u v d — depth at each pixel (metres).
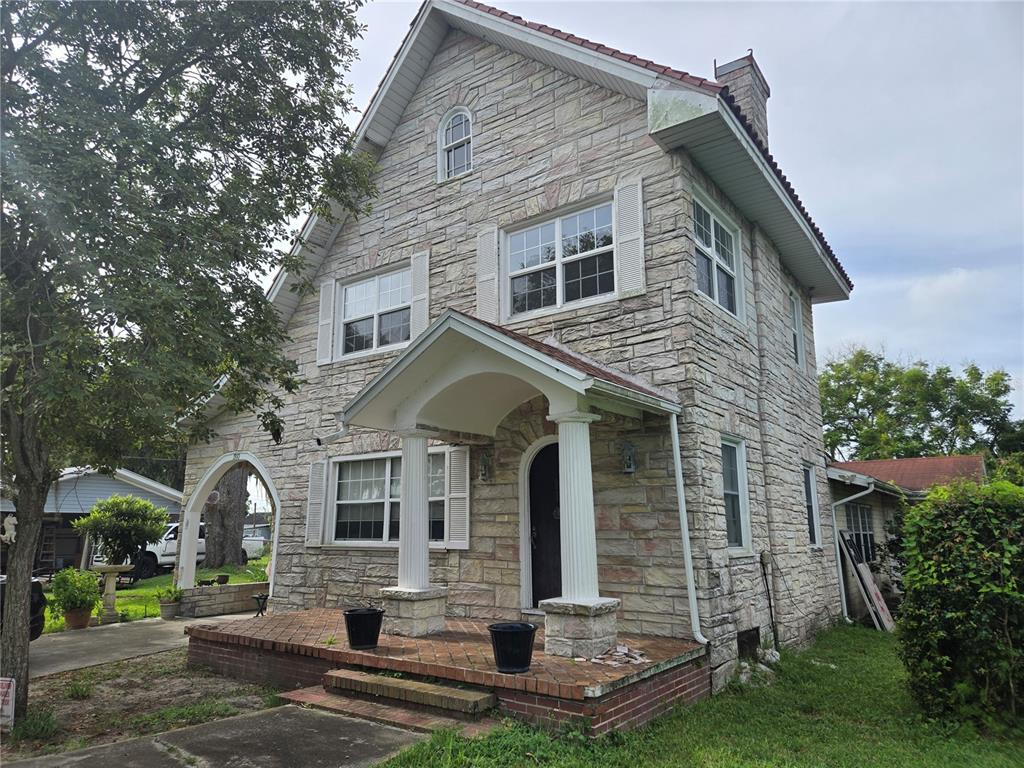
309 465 11.83
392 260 11.30
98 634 11.40
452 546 9.32
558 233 9.30
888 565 14.31
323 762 4.51
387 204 11.59
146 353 5.48
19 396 5.56
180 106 7.27
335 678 6.36
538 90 9.83
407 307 11.11
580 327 8.64
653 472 7.63
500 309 9.55
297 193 7.99
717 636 7.13
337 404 11.66
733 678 7.32
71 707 6.88
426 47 11.22
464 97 10.80
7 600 6.16
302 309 12.73
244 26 6.95
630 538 7.65
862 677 7.58
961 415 30.11
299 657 7.38
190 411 7.50
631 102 8.78
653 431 7.72
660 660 5.99
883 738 5.57
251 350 6.94
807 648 9.55
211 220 6.66
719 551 7.56
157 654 9.63
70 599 12.08
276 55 7.47
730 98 7.59
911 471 17.62
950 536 6.23
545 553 8.73
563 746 4.77
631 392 6.68
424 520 8.05
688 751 5.00
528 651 5.61
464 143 10.73
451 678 5.82
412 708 5.70
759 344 10.12
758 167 8.75
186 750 4.77
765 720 5.95
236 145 7.59
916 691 6.27
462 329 7.21
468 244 10.24
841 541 13.39
